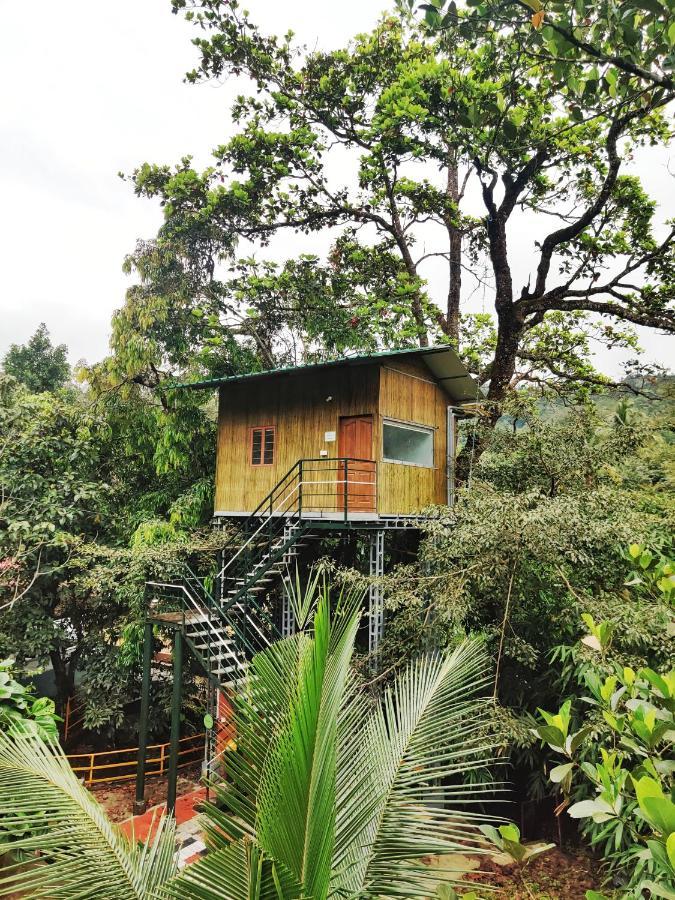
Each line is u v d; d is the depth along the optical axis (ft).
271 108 48.11
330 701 7.32
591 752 19.61
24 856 12.67
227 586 36.73
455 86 35.04
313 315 52.65
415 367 35.81
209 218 47.88
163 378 46.62
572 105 15.74
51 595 39.37
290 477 35.53
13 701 14.35
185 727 41.09
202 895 6.82
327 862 6.58
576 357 51.67
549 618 25.32
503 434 33.96
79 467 40.27
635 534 22.08
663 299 43.45
